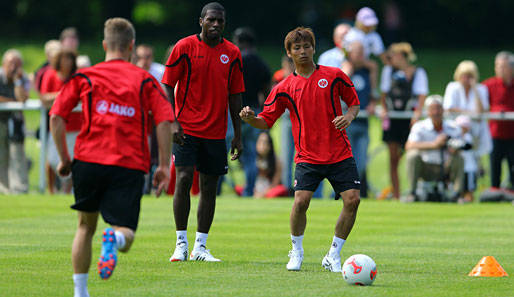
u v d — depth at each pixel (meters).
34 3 137.75
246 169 49.31
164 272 23.23
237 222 37.09
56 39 137.38
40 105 49.41
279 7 142.75
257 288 20.62
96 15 138.00
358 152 49.03
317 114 23.84
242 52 46.75
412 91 49.34
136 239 30.95
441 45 141.12
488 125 49.66
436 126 47.38
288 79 24.34
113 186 18.22
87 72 18.56
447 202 47.56
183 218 25.81
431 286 21.05
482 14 139.12
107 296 19.45
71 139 46.28
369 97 48.91
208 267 24.31
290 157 49.78
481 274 22.95
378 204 46.12
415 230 34.75
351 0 136.12
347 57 49.34
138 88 18.48
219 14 25.86
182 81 26.09
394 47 49.91
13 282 21.30
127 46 19.17
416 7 140.62
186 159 25.81
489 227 35.91
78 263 18.27
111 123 18.22
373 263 21.28
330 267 23.73
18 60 49.22
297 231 23.94
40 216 38.28
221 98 26.17
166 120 18.50
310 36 24.05
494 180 49.62
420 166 47.56
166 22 142.25
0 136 49.50
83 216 18.56
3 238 30.69
